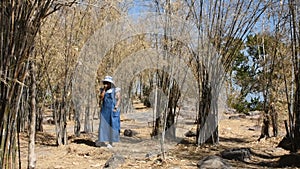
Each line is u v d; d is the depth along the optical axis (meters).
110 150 6.27
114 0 6.71
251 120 12.00
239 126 10.80
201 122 7.03
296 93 5.96
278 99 7.97
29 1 2.43
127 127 10.11
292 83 6.61
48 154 5.96
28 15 2.45
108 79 6.99
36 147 6.70
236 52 7.23
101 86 8.03
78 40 7.04
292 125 6.02
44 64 6.31
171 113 7.32
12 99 2.50
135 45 7.72
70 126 10.95
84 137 8.03
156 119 7.43
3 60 2.40
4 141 2.47
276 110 8.05
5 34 2.40
